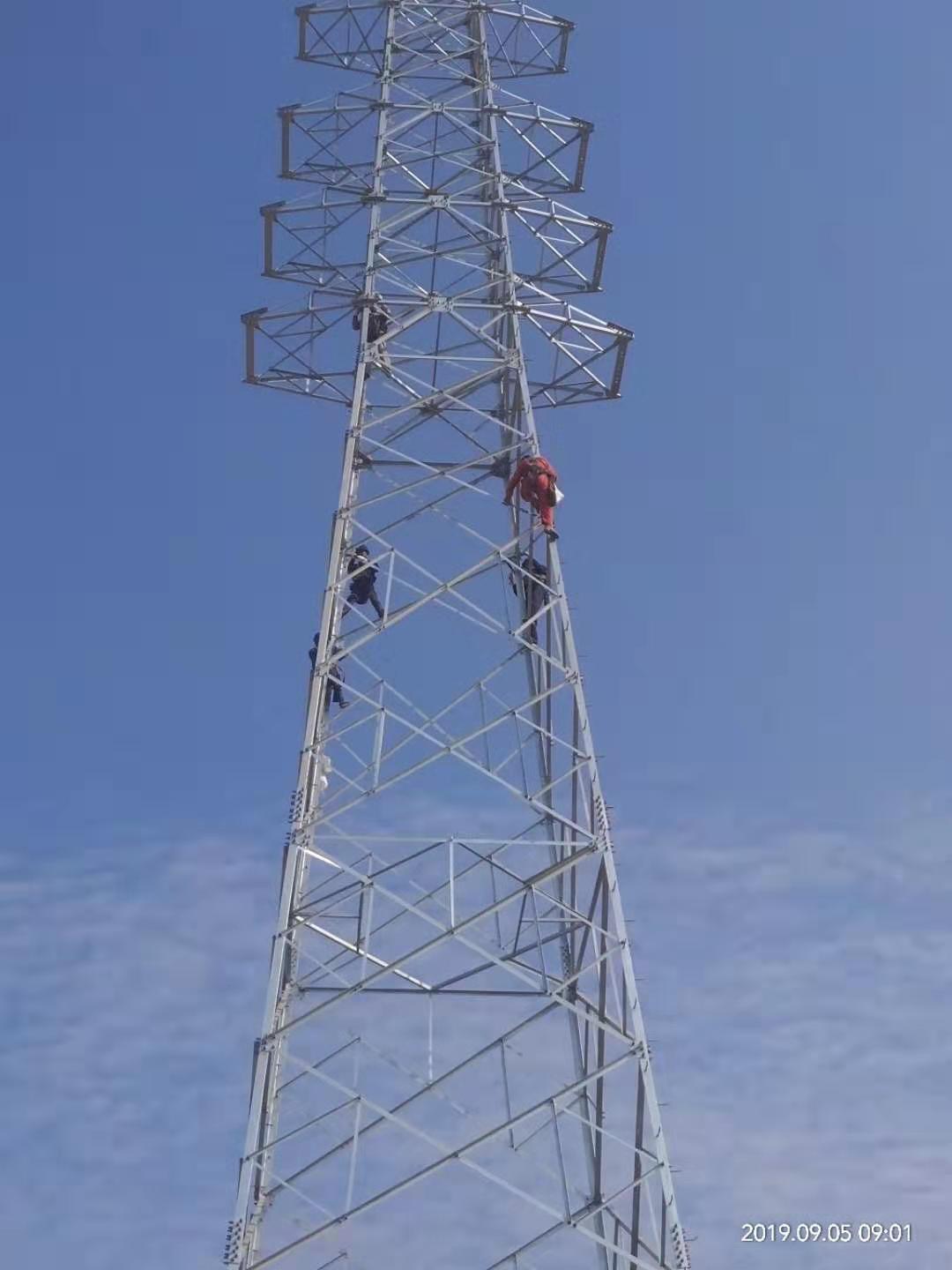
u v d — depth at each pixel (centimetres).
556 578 3225
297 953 2917
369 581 3344
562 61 4531
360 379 3562
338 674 3147
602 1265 2739
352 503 3378
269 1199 2656
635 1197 2709
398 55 4369
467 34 4472
